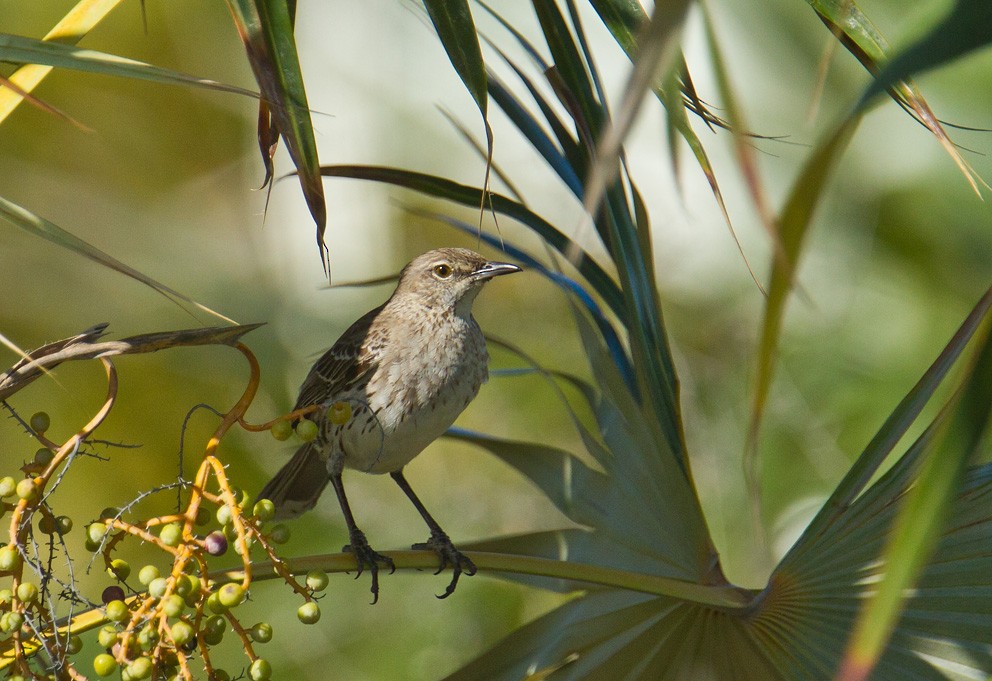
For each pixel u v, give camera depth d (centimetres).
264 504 445
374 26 1390
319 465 802
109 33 1373
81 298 1375
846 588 532
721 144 1237
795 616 541
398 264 1392
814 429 1140
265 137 448
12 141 1383
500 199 632
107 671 408
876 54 472
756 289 1244
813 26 1163
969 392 314
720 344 1238
